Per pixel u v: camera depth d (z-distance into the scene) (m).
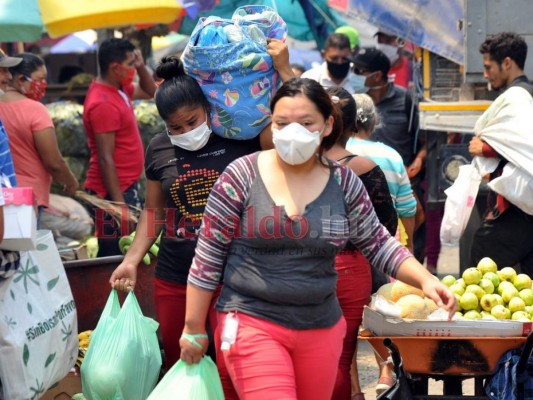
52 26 8.65
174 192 4.87
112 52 8.20
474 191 7.05
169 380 4.22
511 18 8.05
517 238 6.92
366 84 9.16
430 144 8.79
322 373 4.06
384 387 5.80
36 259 4.90
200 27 4.79
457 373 4.67
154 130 10.71
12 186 4.61
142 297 6.43
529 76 8.08
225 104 4.73
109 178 8.25
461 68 8.85
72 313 5.16
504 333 4.59
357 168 5.01
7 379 4.58
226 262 4.20
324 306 4.03
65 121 10.59
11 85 7.51
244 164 4.05
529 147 6.64
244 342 3.94
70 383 5.71
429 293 4.04
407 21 8.66
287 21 13.55
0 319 4.54
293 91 3.93
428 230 9.58
